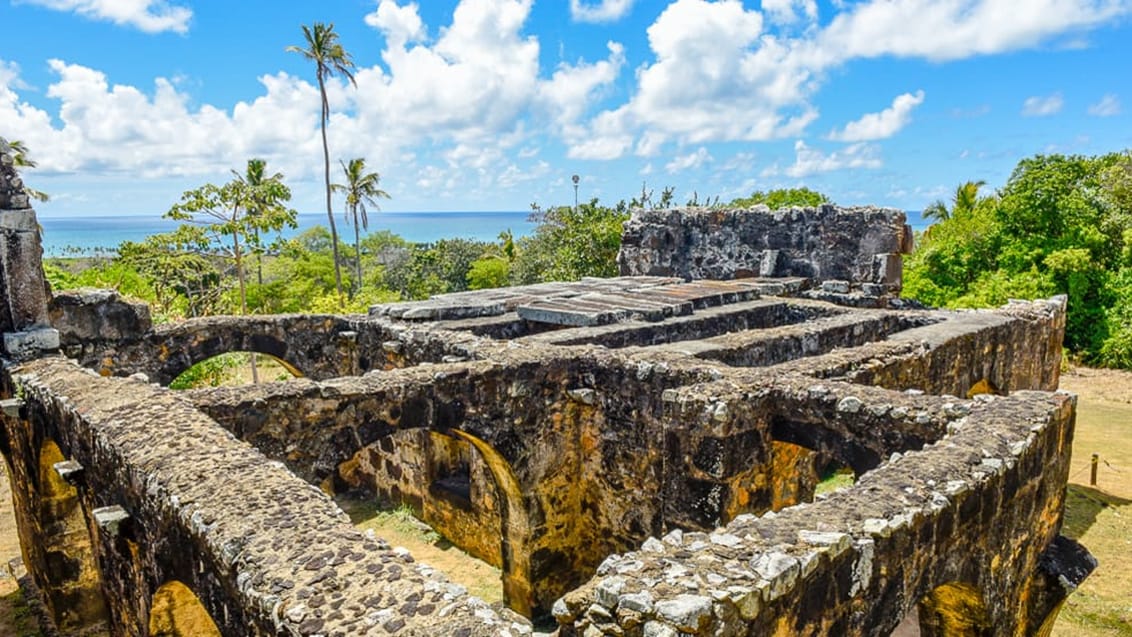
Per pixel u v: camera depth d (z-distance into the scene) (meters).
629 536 9.22
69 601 9.16
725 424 6.82
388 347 11.34
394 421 8.04
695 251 18.52
